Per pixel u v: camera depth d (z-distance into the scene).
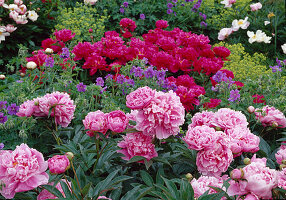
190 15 6.94
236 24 6.11
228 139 2.09
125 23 5.74
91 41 5.83
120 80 3.32
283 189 1.52
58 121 2.45
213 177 2.04
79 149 2.53
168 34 5.62
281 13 6.63
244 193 1.52
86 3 6.44
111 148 2.30
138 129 2.04
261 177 1.47
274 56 5.95
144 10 6.88
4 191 1.65
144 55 4.49
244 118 2.39
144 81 3.48
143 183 2.43
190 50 4.66
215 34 7.07
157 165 2.42
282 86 3.66
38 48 5.84
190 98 3.40
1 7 5.59
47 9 6.36
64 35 4.85
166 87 3.47
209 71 4.24
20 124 2.69
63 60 3.69
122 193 2.31
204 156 2.09
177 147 2.50
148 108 1.96
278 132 3.01
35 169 1.68
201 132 2.13
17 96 2.96
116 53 4.35
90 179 2.19
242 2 7.01
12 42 5.54
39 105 2.28
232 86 3.41
